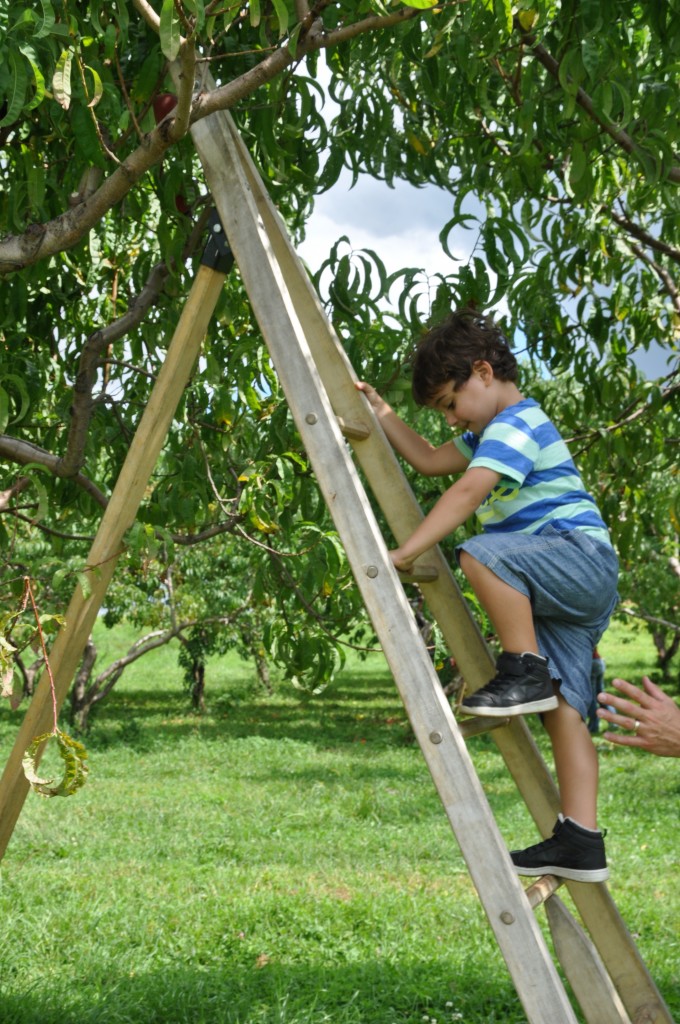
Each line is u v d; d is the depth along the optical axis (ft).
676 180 13.34
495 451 8.94
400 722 80.74
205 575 70.38
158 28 8.57
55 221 9.96
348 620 16.76
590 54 10.71
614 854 35.81
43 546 48.32
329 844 38.81
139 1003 20.62
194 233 13.99
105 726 73.92
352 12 11.77
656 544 45.47
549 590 8.89
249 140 13.87
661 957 23.32
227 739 69.41
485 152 16.89
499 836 8.03
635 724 8.64
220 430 16.28
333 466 8.69
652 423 20.44
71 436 14.67
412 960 23.41
